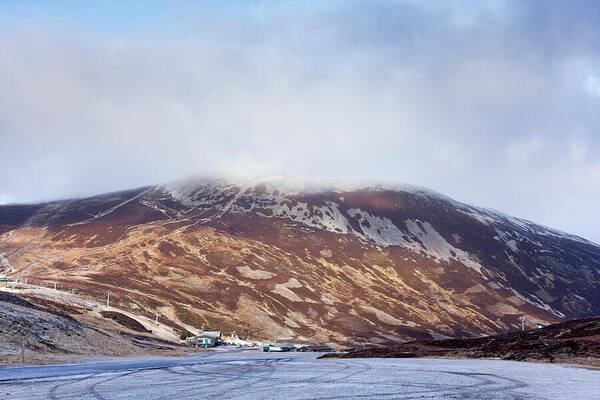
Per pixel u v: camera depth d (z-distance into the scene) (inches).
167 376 2020.2
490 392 1449.3
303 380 1859.0
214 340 7765.8
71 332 3686.0
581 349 2947.8
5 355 2600.9
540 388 1541.6
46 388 1544.0
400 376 1995.6
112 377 1932.8
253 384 1715.1
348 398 1341.0
